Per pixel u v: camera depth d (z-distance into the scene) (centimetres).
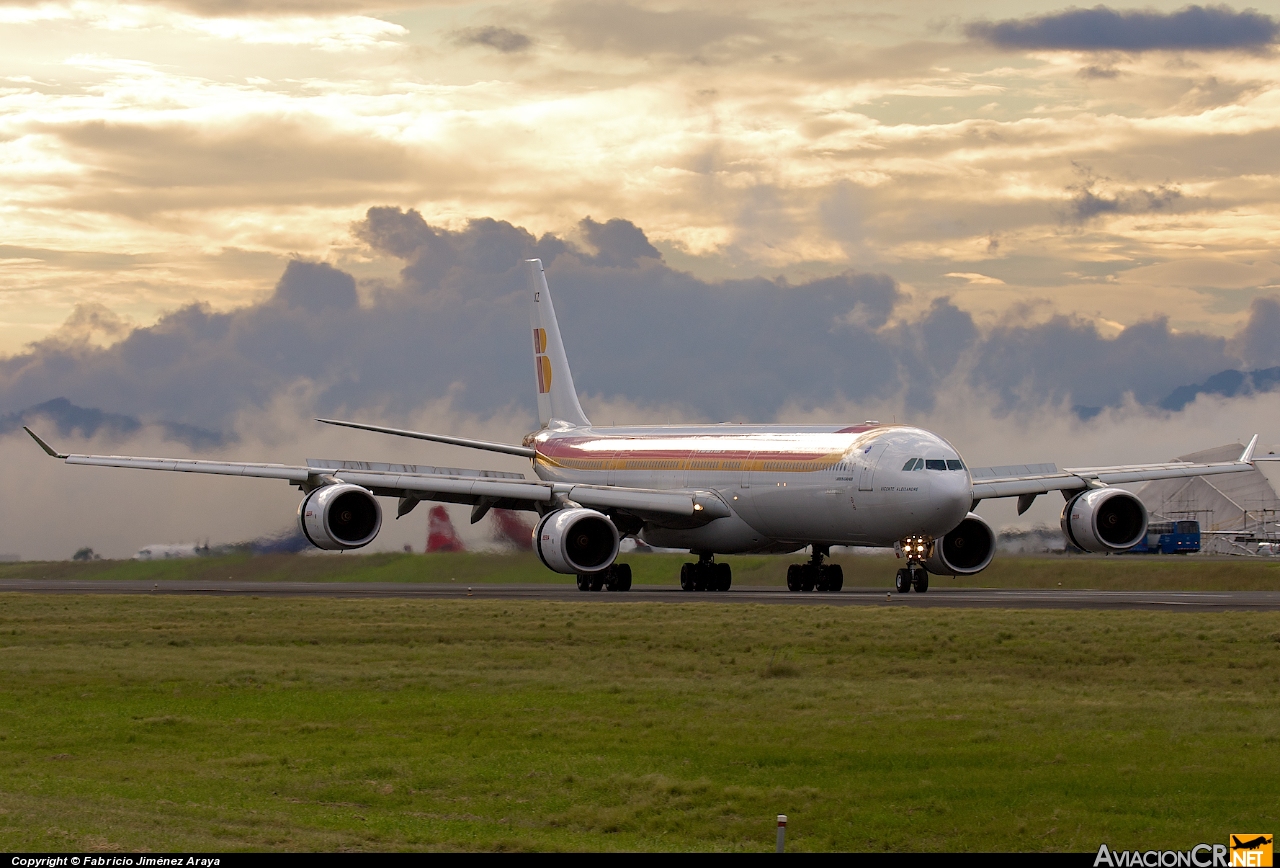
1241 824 3900
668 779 4450
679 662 7056
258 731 5366
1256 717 5306
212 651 7656
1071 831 3869
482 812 4228
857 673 6694
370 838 3841
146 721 5506
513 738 5166
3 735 5284
